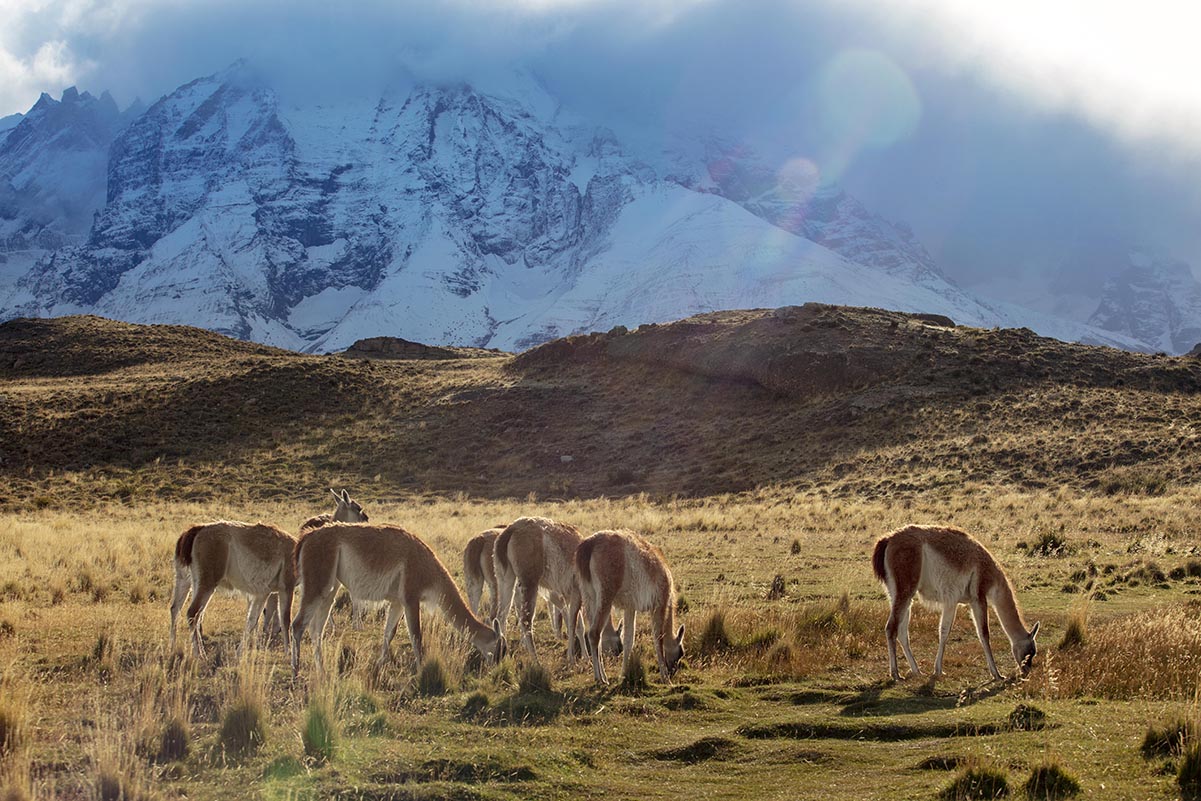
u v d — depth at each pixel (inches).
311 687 410.9
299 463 2274.9
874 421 2055.9
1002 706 402.6
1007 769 304.8
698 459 2123.5
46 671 470.0
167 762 331.3
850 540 1164.5
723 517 1448.1
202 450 2333.9
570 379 2800.2
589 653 521.3
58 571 831.1
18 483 2043.6
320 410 2647.6
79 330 3693.4
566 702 418.0
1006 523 1230.9
